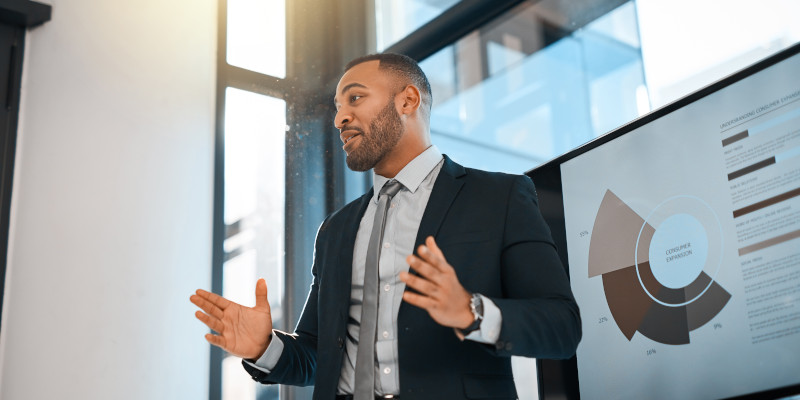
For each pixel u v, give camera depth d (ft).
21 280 8.87
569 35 9.18
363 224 5.55
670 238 6.67
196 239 10.11
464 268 4.83
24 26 9.66
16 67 9.45
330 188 11.44
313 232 11.20
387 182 5.57
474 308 4.04
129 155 9.87
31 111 9.43
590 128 8.72
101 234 9.43
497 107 9.84
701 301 6.32
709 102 6.59
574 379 7.21
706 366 6.17
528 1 9.77
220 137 10.71
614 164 7.32
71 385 8.80
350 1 12.17
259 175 11.05
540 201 8.00
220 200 10.46
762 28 7.25
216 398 9.70
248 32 11.57
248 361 5.23
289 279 10.86
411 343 4.69
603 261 7.21
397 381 4.73
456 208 5.13
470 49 10.43
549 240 4.97
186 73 10.66
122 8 10.37
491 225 4.97
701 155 6.56
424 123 5.91
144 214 9.77
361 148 5.68
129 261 9.52
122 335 9.23
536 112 9.35
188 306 9.80
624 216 7.12
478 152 9.86
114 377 9.06
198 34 10.95
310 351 5.64
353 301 5.23
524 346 4.21
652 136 7.03
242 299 10.42
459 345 4.68
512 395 4.76
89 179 9.53
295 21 12.12
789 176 5.88
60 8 9.86
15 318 8.73
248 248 10.65
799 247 5.71
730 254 6.17
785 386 5.60
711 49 7.66
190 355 9.66
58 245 9.14
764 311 5.85
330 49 12.12
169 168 10.12
